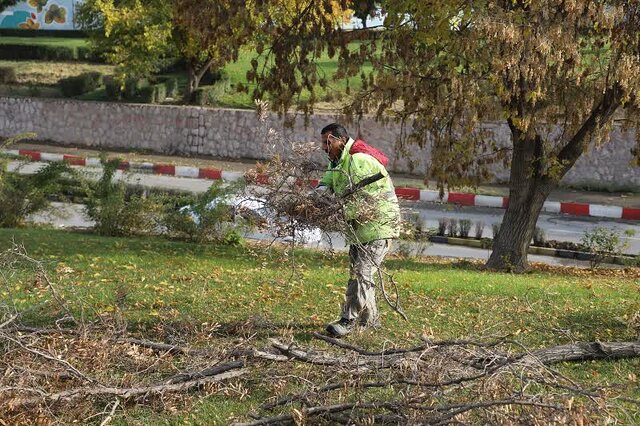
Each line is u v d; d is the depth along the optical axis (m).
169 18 30.33
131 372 6.75
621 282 13.77
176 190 26.14
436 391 5.85
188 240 17.02
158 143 33.75
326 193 7.48
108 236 17.31
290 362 6.79
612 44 13.82
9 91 37.72
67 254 13.12
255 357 6.68
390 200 7.84
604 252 19.27
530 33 12.73
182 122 33.34
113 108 34.22
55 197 23.41
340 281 11.22
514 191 16.27
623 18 13.44
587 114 15.22
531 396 5.58
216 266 12.49
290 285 10.71
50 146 34.69
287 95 15.79
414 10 13.77
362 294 7.98
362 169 7.62
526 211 16.17
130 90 35.22
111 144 34.44
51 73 40.25
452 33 13.52
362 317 8.16
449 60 13.73
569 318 9.36
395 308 7.79
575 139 15.73
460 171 17.33
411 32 14.39
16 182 18.97
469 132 14.53
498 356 6.05
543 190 16.11
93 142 34.66
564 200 27.14
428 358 6.26
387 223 7.83
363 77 15.54
